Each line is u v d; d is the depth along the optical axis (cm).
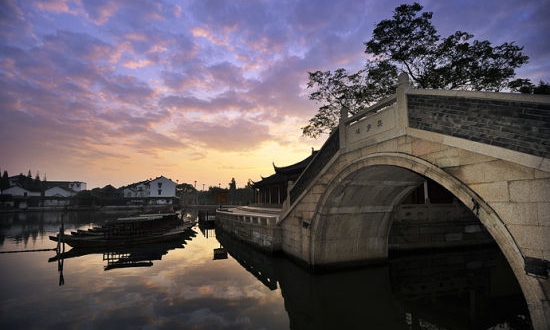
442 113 704
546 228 492
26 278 1298
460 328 836
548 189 493
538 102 507
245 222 2112
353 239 1395
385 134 883
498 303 1043
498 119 578
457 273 1419
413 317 916
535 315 506
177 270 1459
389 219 1439
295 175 2942
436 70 1562
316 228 1284
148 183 8275
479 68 1477
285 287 1195
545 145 499
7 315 862
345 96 1897
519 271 531
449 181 672
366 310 968
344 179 1102
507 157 546
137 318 842
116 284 1202
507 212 552
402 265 1519
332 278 1276
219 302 991
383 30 1608
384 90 1725
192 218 5272
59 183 9775
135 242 2250
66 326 785
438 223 1748
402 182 1171
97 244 2141
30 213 6262
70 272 1412
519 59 1430
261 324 816
